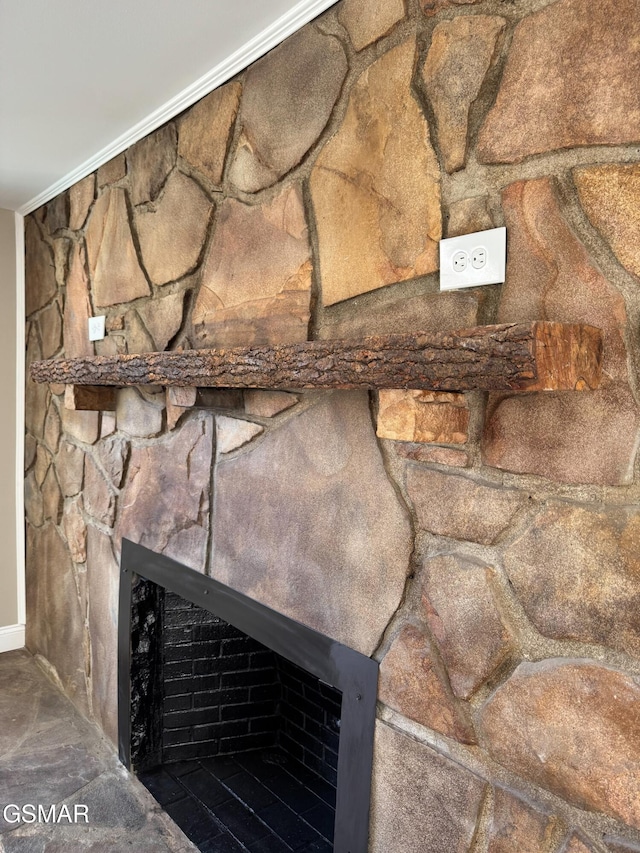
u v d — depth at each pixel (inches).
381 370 36.5
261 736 83.4
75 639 95.7
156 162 70.0
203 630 80.4
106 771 80.1
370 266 44.9
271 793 75.0
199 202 63.1
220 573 61.6
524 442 36.4
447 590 40.6
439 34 39.8
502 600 37.7
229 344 59.5
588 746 33.6
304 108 50.3
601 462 33.0
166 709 80.2
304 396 51.4
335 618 48.6
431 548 41.8
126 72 59.4
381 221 44.0
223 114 59.3
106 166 80.6
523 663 36.8
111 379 65.7
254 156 55.7
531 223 35.3
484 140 37.5
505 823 37.5
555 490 35.2
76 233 90.0
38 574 108.9
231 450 60.0
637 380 31.6
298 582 52.1
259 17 50.4
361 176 45.4
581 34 32.9
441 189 40.0
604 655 33.2
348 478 47.4
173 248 67.4
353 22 45.7
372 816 46.3
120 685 80.4
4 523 113.4
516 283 36.1
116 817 71.9
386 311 44.1
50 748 84.9
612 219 32.2
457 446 39.8
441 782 41.3
